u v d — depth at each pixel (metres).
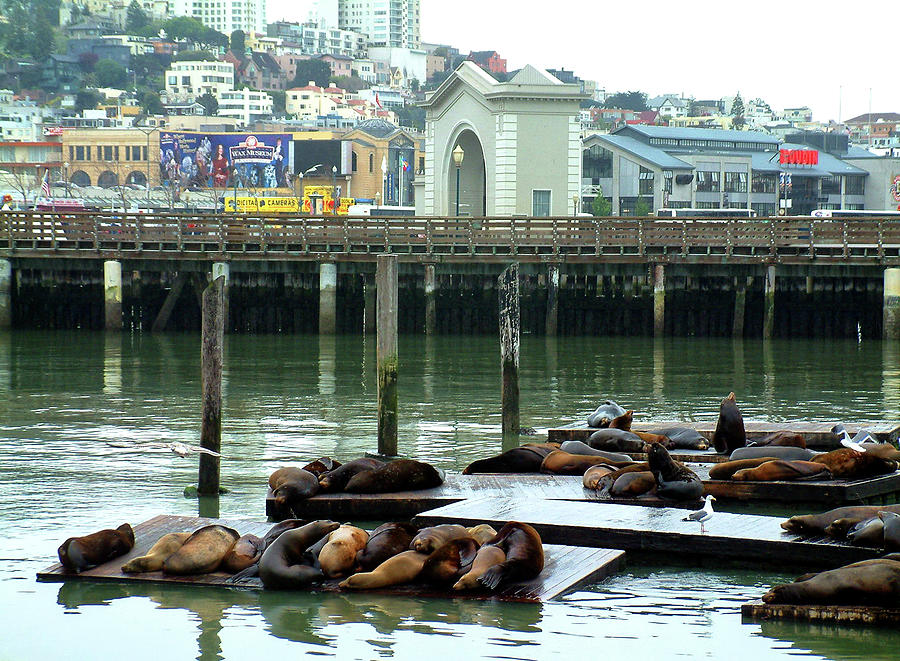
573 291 60.28
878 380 42.97
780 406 36.31
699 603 16.56
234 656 14.66
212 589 16.95
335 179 190.50
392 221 59.88
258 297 60.56
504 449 28.66
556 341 57.78
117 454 27.34
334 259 58.97
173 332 60.94
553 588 16.67
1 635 15.44
